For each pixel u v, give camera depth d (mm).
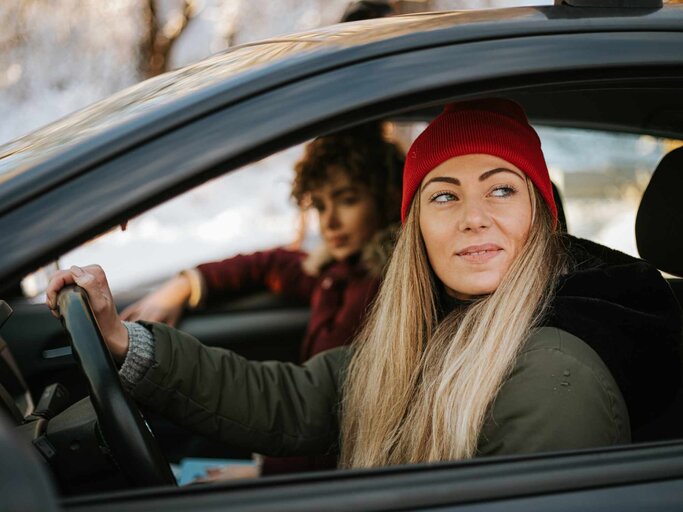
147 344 1591
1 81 7027
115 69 7129
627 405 1389
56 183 1006
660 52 1182
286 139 1065
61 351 2646
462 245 1446
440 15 1283
